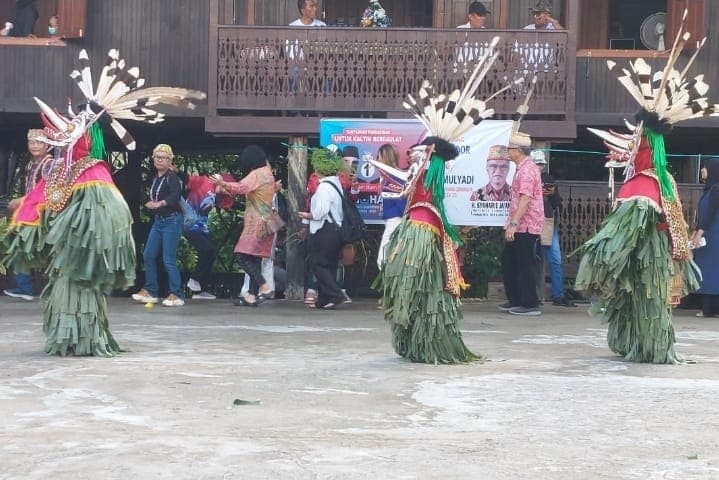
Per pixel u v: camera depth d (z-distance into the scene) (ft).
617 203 31.68
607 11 61.57
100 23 55.42
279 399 24.50
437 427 21.97
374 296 55.16
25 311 44.24
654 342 31.27
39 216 30.63
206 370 28.30
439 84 51.62
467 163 49.32
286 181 64.44
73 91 54.80
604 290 31.40
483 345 35.22
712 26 54.13
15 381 26.23
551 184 48.80
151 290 47.93
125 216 30.35
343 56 51.78
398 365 30.01
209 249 50.44
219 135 52.37
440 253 30.53
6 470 18.06
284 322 41.39
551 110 51.21
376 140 49.85
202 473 17.93
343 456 19.22
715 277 45.83
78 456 18.97
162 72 55.57
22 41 54.60
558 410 23.86
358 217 46.83
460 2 56.65
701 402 24.97
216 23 51.49
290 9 57.62
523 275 45.50
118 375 27.14
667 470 18.71
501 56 51.31
